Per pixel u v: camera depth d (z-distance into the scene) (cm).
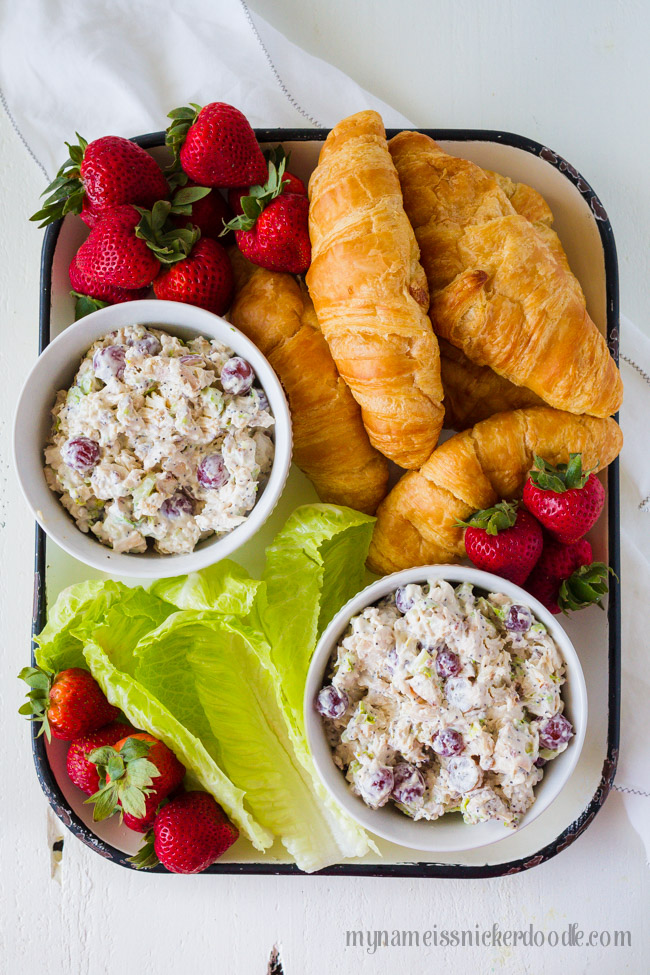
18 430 59
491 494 62
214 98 69
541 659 59
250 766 65
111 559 60
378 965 68
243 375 60
